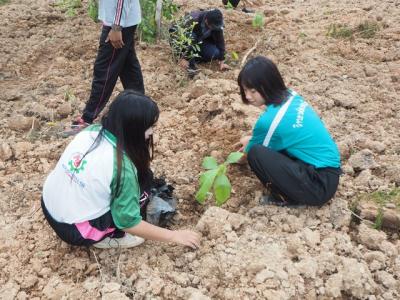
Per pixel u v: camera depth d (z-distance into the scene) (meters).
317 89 4.62
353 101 4.42
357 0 7.39
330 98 4.51
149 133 2.59
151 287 2.66
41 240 2.99
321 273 2.76
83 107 4.45
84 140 2.64
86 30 5.80
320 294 2.67
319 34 5.92
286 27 6.21
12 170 3.69
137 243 2.91
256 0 7.80
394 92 4.62
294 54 5.43
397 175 3.44
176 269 2.84
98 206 2.60
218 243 2.93
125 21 3.69
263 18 6.39
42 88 4.74
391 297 2.65
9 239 2.99
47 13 6.16
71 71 5.05
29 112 4.35
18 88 4.76
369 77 4.89
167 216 3.13
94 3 5.71
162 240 2.76
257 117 4.13
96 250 2.92
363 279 2.68
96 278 2.76
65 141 3.95
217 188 2.95
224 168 2.99
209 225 3.01
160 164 3.72
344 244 2.92
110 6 3.69
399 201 3.20
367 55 5.33
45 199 2.74
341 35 5.81
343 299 2.70
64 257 2.88
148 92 4.67
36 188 3.48
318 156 3.04
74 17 6.14
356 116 4.26
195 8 6.84
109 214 2.66
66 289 2.66
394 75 4.88
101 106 4.07
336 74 4.95
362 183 3.41
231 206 3.31
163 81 4.84
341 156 3.70
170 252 2.93
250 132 3.99
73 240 2.71
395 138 3.92
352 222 3.18
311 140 3.02
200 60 5.33
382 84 4.73
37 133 4.11
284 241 2.96
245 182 3.50
